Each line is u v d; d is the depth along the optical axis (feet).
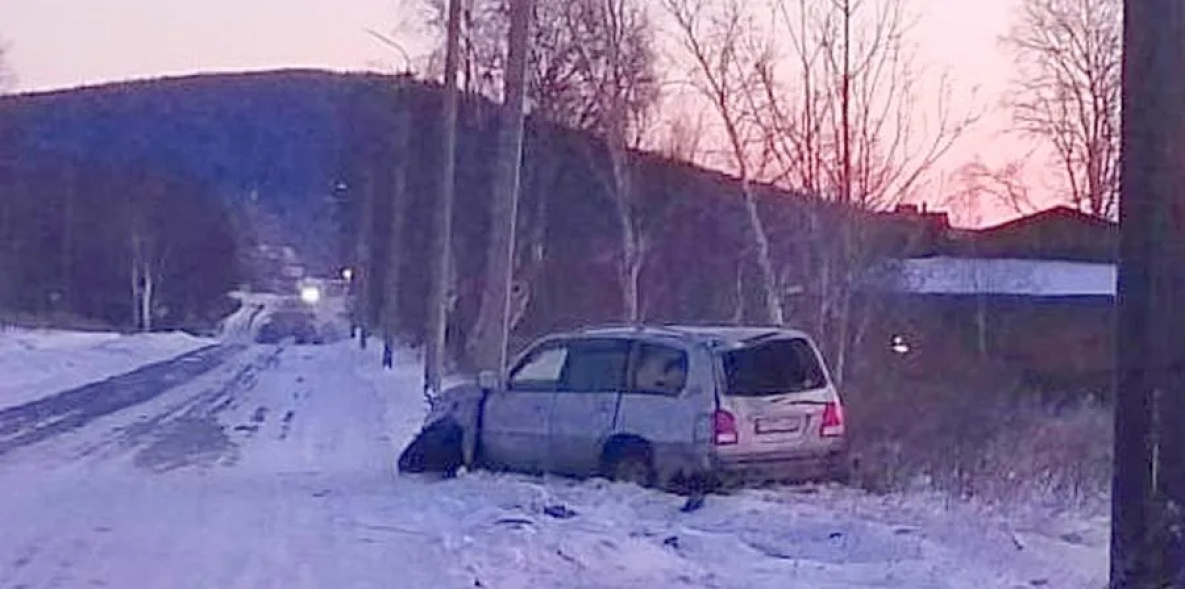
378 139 232.12
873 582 39.32
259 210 474.90
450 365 157.99
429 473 65.82
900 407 79.00
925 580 39.45
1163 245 26.27
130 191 381.19
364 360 209.05
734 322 105.19
